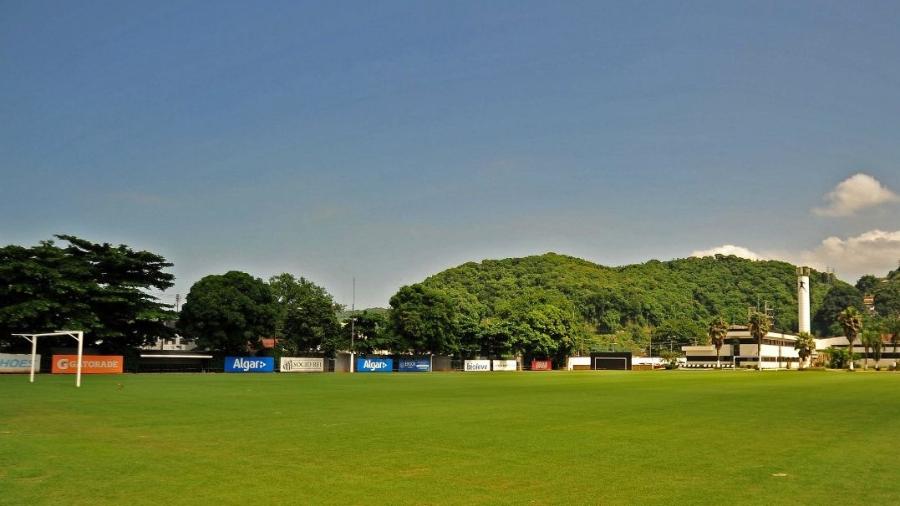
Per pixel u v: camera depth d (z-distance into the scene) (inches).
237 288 4793.3
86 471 756.6
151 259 4232.3
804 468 802.2
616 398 2049.7
